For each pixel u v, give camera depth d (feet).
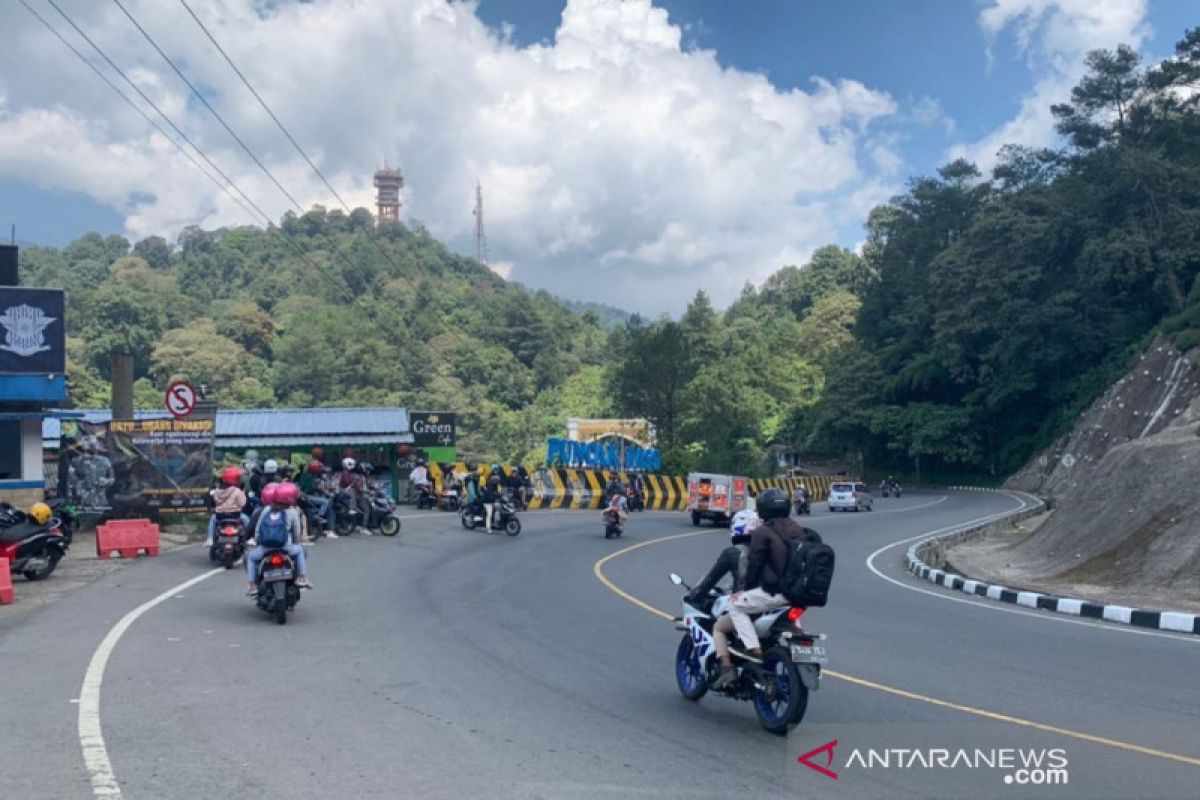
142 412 115.34
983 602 56.90
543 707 27.04
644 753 22.84
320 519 78.74
